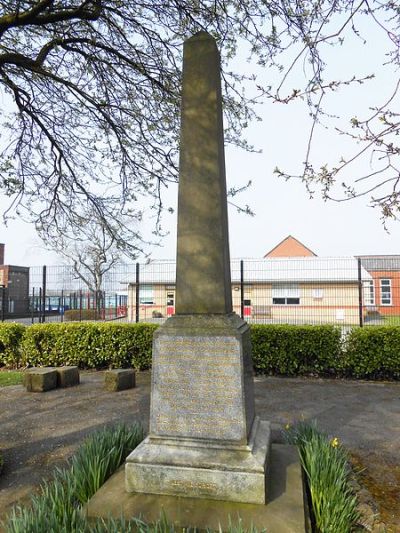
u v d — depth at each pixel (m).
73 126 7.07
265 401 6.39
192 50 3.54
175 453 2.90
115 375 7.20
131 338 9.13
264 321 16.08
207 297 3.25
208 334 3.03
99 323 9.69
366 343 8.02
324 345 8.16
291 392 7.00
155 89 6.46
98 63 6.25
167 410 3.06
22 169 7.11
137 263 11.88
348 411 5.82
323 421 5.36
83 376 8.68
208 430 2.97
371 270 18.25
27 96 6.38
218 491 2.74
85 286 29.36
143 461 2.88
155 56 6.37
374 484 3.56
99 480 2.98
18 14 4.79
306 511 2.67
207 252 3.30
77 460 3.23
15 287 28.06
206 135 3.42
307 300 17.66
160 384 3.09
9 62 5.27
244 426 2.91
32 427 5.23
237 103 6.11
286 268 20.19
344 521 2.60
